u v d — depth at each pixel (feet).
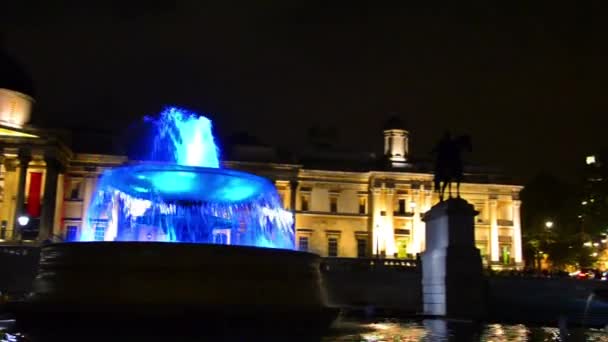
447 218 93.97
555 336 63.46
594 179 253.65
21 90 262.26
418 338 56.65
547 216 304.91
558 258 285.23
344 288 156.46
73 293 54.44
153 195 82.94
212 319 52.70
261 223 93.50
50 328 52.90
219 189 82.12
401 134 314.14
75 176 274.98
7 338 48.80
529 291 146.30
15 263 157.38
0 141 246.68
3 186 258.16
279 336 53.93
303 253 60.64
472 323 80.64
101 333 52.06
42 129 249.75
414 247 296.30
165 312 52.03
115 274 54.08
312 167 301.43
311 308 59.11
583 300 140.36
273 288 57.00
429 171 302.25
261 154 293.64
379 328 67.77
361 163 311.68
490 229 302.25
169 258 54.34
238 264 55.83
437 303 93.71
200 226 83.20
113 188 88.48
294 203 287.48
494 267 289.94
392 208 297.53
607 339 60.64
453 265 91.81
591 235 257.34
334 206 302.25
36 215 252.21
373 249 294.05
